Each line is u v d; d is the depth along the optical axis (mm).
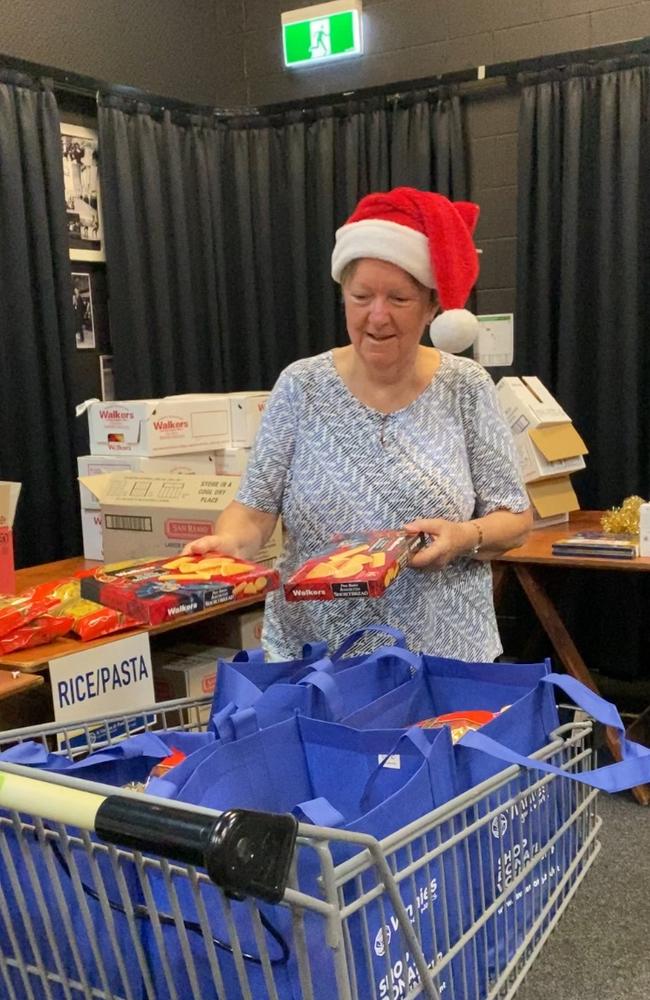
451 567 1431
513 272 3742
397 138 3721
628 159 3309
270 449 1462
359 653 1397
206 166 3889
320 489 1415
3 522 2164
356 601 1396
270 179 3988
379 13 3887
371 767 970
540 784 938
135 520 2467
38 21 3375
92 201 3607
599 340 3453
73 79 3352
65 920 762
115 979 765
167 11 3902
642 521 2502
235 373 4152
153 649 2588
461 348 1866
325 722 989
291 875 651
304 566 1232
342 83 4031
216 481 2436
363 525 1400
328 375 1428
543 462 2947
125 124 3543
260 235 4008
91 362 3707
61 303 3332
